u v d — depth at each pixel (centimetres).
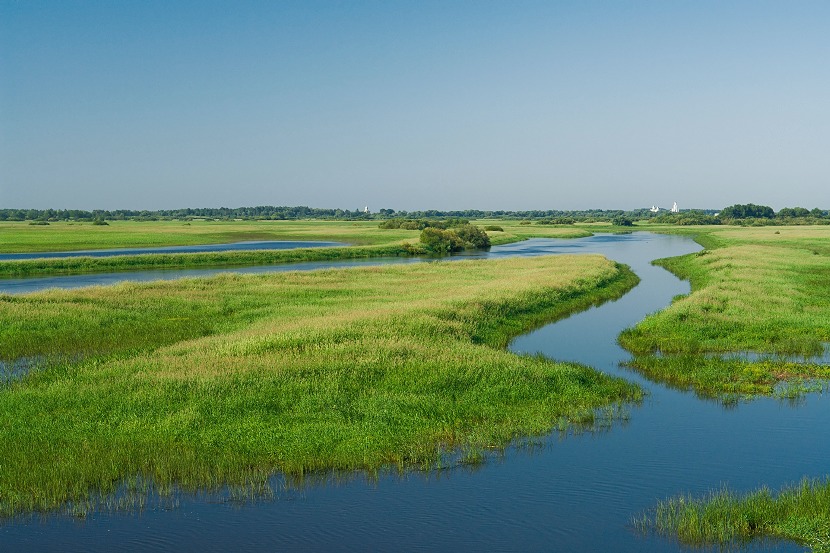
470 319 3484
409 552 1273
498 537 1336
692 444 1853
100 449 1702
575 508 1460
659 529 1361
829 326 3419
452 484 1587
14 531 1350
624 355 3041
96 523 1386
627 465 1698
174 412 1972
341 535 1342
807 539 1298
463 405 2108
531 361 2622
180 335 3206
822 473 1641
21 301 3866
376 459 1702
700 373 2597
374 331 2869
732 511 1384
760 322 3538
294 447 1753
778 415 2123
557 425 2006
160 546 1294
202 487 1559
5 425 1883
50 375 2428
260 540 1321
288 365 2334
